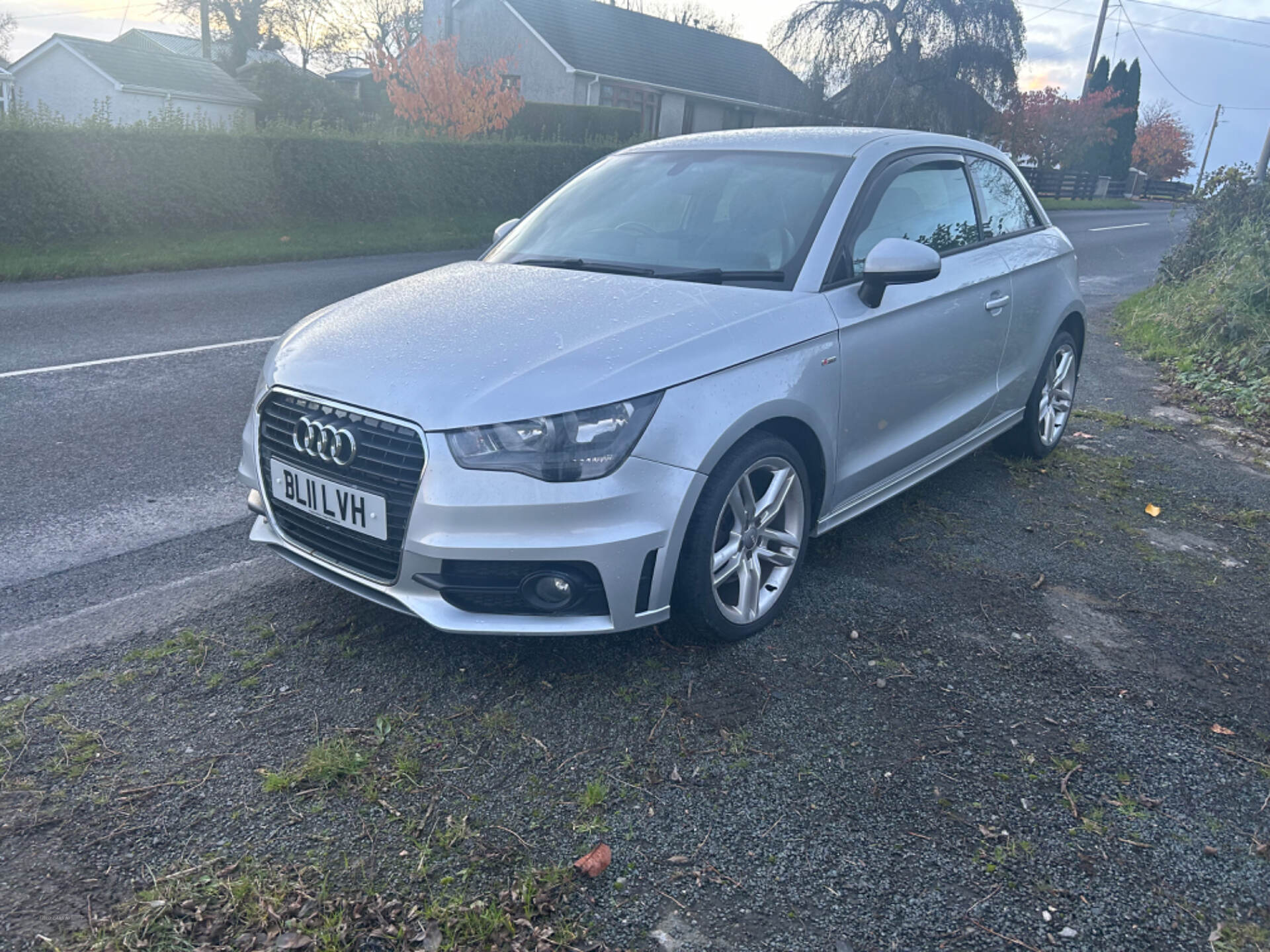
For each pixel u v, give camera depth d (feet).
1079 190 131.64
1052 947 6.31
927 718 8.90
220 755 8.05
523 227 13.53
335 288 35.35
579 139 93.86
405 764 7.87
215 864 6.81
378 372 8.94
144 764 7.91
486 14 113.29
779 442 9.94
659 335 9.21
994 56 92.68
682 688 9.23
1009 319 14.42
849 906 6.60
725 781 7.88
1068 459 17.20
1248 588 12.03
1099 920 6.55
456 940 6.17
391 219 57.52
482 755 8.13
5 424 17.48
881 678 9.57
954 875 6.91
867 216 11.71
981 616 11.00
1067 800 7.79
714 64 132.26
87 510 13.67
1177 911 6.66
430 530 8.36
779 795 7.73
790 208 11.61
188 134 47.24
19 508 13.66
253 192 50.57
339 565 9.27
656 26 130.62
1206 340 25.88
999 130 100.63
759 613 10.26
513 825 7.29
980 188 14.64
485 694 9.04
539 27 110.93
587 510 8.40
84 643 9.87
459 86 70.44
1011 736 8.66
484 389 8.47
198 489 14.64
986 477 15.96
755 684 9.37
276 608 10.69
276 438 9.61
